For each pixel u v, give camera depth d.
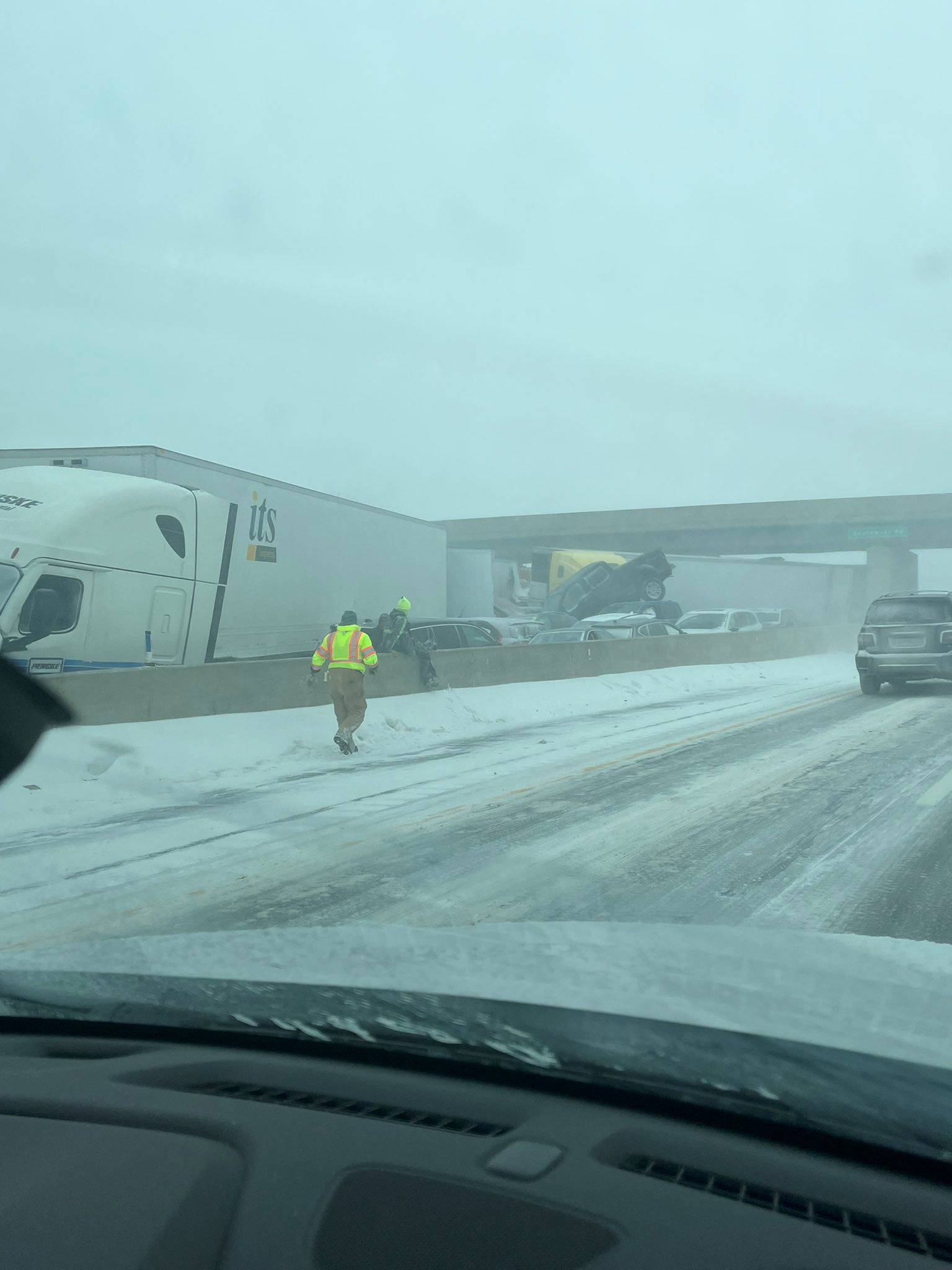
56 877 6.21
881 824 7.13
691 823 7.40
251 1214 1.33
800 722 13.87
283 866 6.41
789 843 6.67
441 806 8.41
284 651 18.05
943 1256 1.24
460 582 32.34
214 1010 1.96
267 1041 1.95
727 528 57.47
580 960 2.35
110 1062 1.92
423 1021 1.79
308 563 18.77
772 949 2.50
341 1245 1.26
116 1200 1.39
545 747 12.20
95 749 10.27
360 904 5.46
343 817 8.01
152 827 7.76
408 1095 1.68
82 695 10.95
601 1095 1.63
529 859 6.40
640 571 39.06
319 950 2.47
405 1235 1.27
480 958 2.37
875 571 56.66
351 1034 1.81
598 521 59.53
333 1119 1.60
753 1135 1.50
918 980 2.18
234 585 16.64
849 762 10.05
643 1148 1.48
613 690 19.95
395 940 2.61
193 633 15.38
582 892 5.59
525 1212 1.30
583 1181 1.37
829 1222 1.30
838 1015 1.86
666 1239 1.25
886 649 17.34
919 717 13.79
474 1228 1.28
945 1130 1.36
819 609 46.41
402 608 16.25
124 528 14.05
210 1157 1.49
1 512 13.16
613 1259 1.22
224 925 5.12
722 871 5.98
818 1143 1.45
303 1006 1.94
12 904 5.63
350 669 11.79
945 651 16.83
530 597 43.19
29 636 12.42
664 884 5.72
